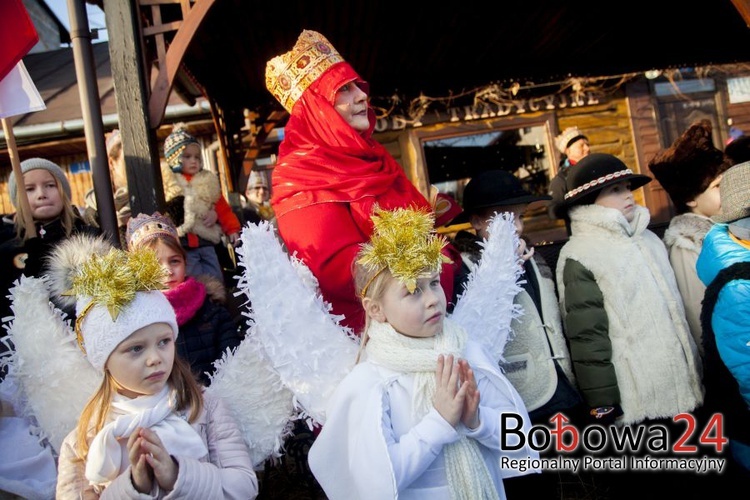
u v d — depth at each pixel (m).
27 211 2.32
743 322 2.06
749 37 5.16
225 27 3.82
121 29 2.78
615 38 5.09
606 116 6.48
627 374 2.30
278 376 1.86
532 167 6.39
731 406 2.25
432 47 4.93
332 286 2.00
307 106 2.22
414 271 1.58
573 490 2.69
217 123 5.02
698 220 2.74
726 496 2.49
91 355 1.57
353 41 4.56
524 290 2.27
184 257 2.32
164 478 1.42
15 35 2.43
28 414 1.82
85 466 1.55
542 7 4.30
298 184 2.12
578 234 2.53
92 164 2.80
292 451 2.28
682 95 6.61
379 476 1.46
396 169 2.31
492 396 1.69
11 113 2.46
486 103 6.23
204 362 2.15
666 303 2.39
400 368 1.61
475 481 1.55
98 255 1.71
